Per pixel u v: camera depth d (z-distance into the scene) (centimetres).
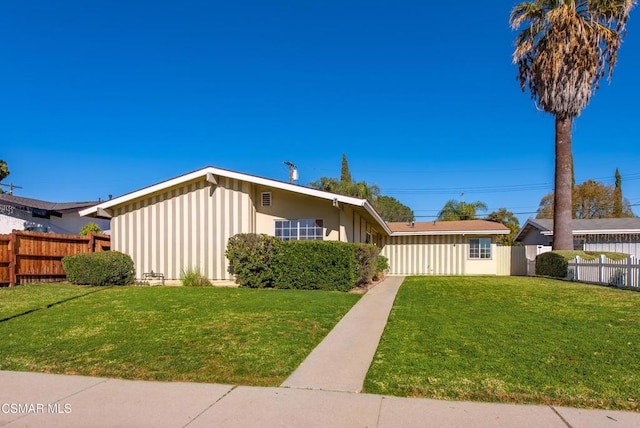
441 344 639
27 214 2198
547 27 1852
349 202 1306
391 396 457
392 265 2508
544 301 1062
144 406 436
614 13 1744
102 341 658
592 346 617
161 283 1430
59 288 1227
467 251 2434
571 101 1825
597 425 385
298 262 1270
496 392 457
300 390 477
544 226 2520
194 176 1402
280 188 1350
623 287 1380
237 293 1140
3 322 784
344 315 891
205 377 516
